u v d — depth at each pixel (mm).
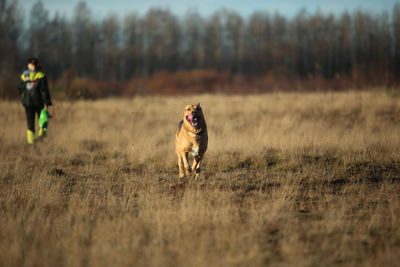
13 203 12242
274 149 20312
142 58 150875
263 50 139375
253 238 8984
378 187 13523
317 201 12062
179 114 34750
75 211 11227
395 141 20141
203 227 9844
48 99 23438
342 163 17562
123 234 9344
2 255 8242
